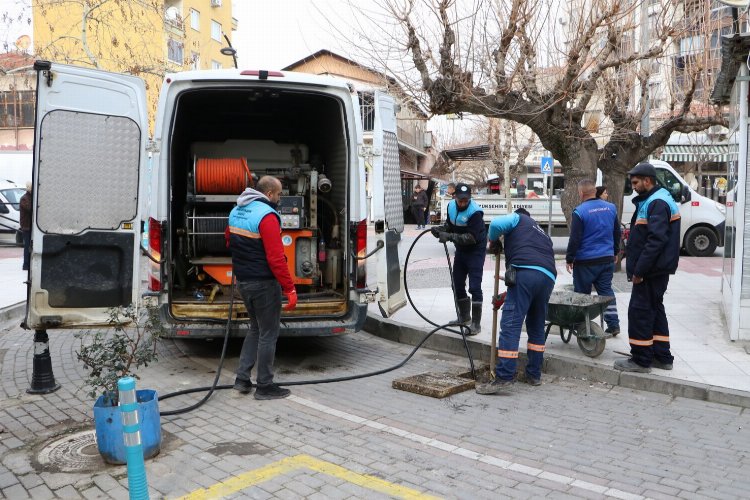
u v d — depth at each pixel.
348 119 6.55
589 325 6.23
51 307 5.36
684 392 5.56
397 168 7.29
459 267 7.52
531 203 17.45
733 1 6.74
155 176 6.08
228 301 6.64
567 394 5.69
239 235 5.38
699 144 20.61
